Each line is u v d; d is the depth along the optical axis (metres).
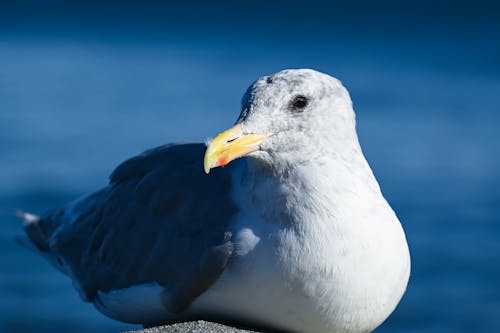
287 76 7.12
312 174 6.93
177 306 7.39
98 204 8.83
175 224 7.62
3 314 14.66
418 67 38.75
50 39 46.97
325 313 6.95
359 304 6.98
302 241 6.83
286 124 6.98
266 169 7.04
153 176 8.05
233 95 31.16
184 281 7.26
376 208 7.07
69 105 29.34
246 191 7.20
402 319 15.20
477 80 35.34
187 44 46.12
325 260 6.82
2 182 20.64
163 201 7.82
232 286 7.06
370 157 24.06
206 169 6.86
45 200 19.58
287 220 6.90
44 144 24.12
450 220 19.42
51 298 15.31
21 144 24.06
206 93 31.61
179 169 7.98
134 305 7.91
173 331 7.02
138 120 27.22
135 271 7.97
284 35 50.03
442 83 34.78
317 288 6.86
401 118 28.34
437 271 16.95
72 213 9.28
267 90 7.06
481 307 15.58
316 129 7.03
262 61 40.25
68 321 14.59
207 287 7.12
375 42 47.03
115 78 35.06
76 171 21.66
